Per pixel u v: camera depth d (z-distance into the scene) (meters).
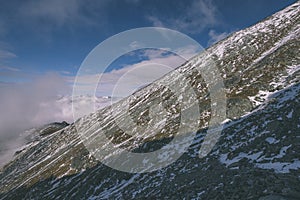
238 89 45.72
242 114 35.66
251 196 16.66
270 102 33.91
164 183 27.17
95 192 38.56
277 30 69.56
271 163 20.22
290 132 23.70
